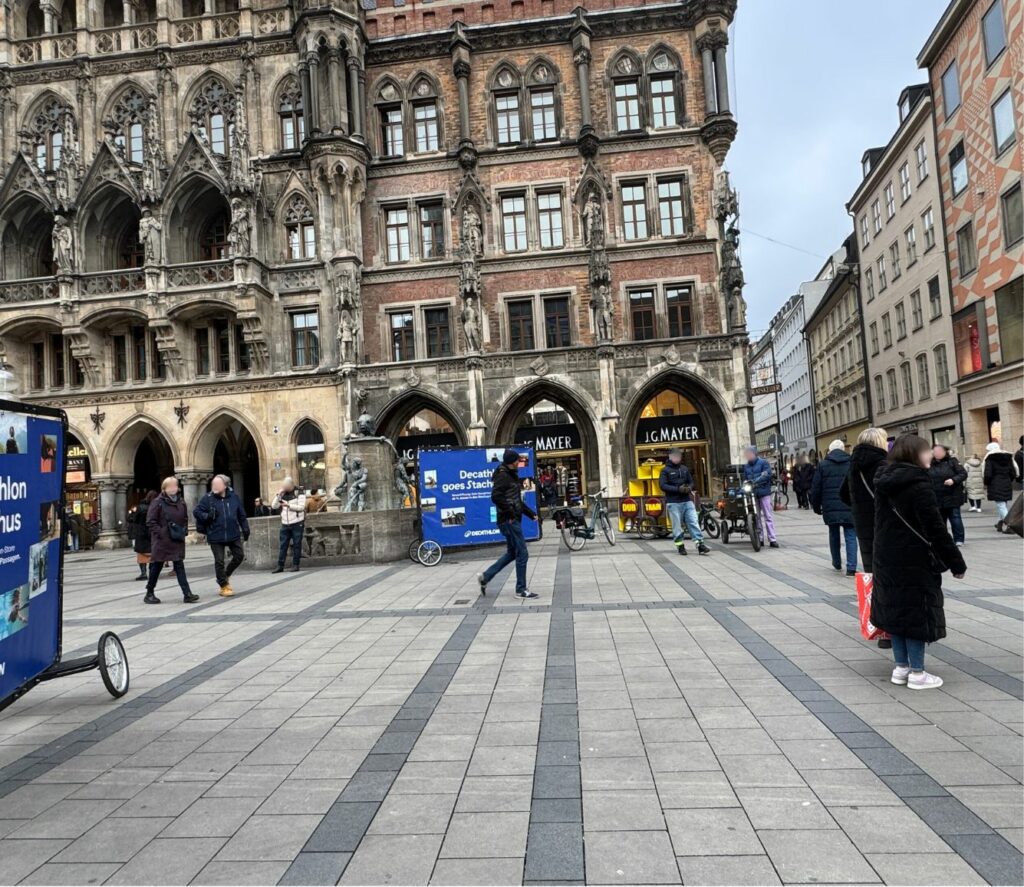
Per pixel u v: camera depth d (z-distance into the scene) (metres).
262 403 29.02
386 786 3.88
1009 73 24.16
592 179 29.39
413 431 29.73
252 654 7.27
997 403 26.17
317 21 29.11
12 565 4.86
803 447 67.31
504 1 31.08
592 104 30.16
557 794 3.68
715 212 29.05
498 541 15.88
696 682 5.51
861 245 42.91
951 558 4.93
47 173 30.95
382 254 30.11
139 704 5.70
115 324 29.75
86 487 31.56
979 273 27.03
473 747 4.39
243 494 34.72
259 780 4.04
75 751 4.68
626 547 16.08
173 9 31.38
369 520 15.58
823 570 10.97
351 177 29.28
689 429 28.45
